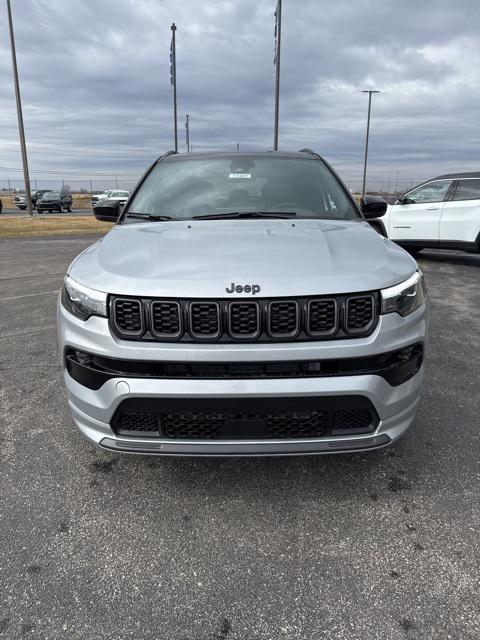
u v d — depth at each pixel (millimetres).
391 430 2195
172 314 2002
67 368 2285
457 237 9391
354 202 3373
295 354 1969
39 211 39625
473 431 2986
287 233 2576
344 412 2080
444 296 6859
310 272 2076
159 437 2104
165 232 2664
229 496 2396
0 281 8078
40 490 2453
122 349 2020
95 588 1855
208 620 1719
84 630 1681
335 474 2561
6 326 5414
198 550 2047
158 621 1716
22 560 1990
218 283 2008
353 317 2035
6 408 3371
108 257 2355
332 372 2021
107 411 2098
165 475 2574
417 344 2236
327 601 1791
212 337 1984
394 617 1720
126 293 2031
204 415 2029
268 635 1658
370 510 2279
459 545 2055
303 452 2076
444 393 3549
